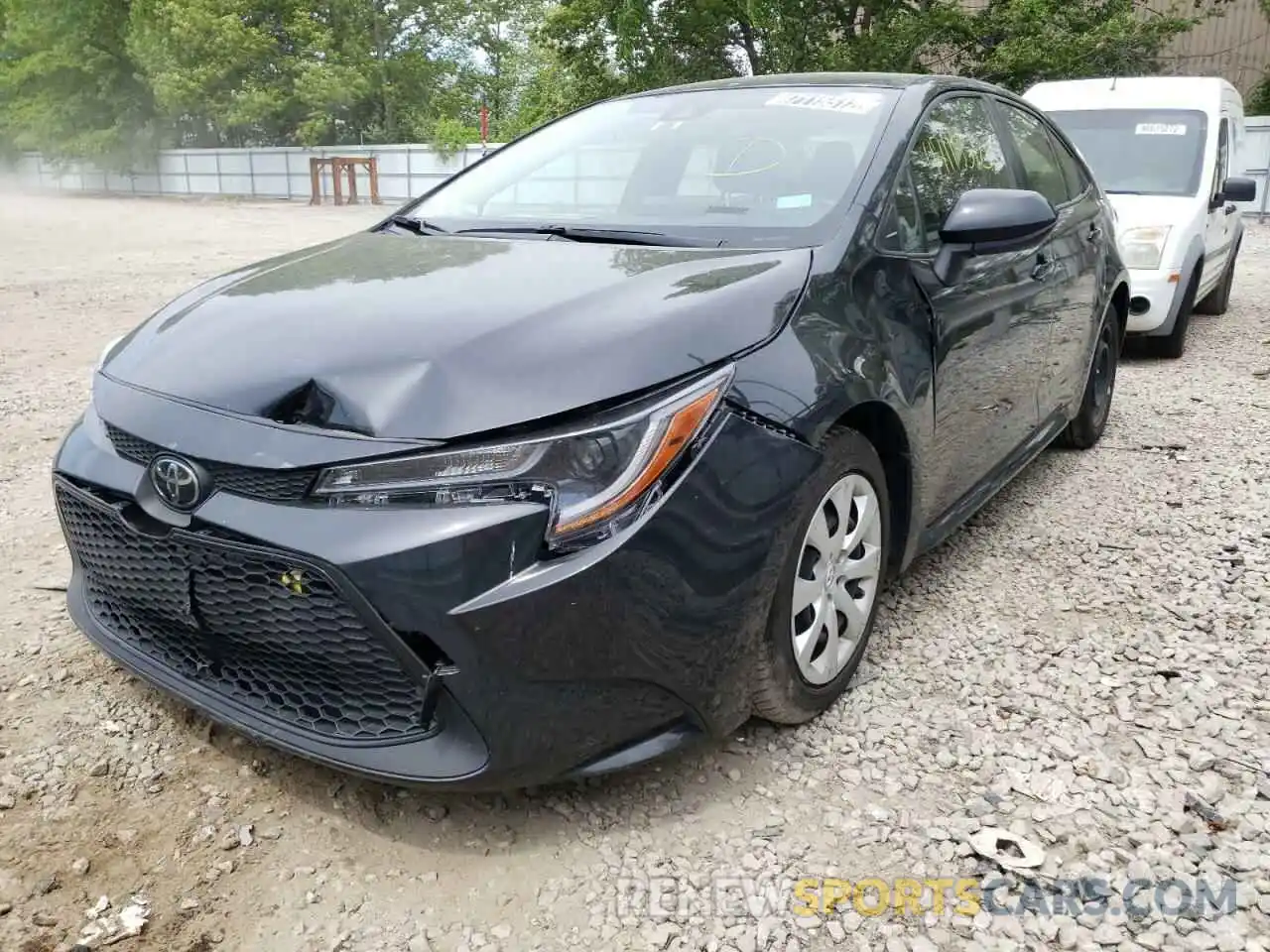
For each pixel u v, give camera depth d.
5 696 2.73
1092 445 5.08
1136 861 2.19
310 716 2.18
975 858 2.21
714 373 2.19
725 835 2.27
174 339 2.46
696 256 2.66
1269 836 2.27
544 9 38.03
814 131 3.18
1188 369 6.89
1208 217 7.20
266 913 2.04
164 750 2.53
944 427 2.99
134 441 2.27
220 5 33.16
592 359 2.09
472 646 1.95
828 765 2.51
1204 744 2.60
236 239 17.62
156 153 37.47
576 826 2.29
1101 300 4.56
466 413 2.01
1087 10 21.09
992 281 3.27
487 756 2.02
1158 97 7.72
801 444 2.29
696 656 2.15
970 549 3.82
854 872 2.17
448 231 3.24
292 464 2.02
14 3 38.81
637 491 2.03
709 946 1.97
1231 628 3.20
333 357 2.16
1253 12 25.64
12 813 2.29
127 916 2.01
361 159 30.94
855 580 2.72
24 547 3.73
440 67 38.59
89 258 14.18
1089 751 2.57
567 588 1.97
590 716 2.08
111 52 36.78
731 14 22.92
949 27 20.61
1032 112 4.36
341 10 35.81
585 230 3.01
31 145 38.75
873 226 2.79
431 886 2.12
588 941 1.98
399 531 1.96
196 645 2.28
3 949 1.92
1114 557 3.74
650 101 3.69
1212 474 4.66
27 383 6.36
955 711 2.74
